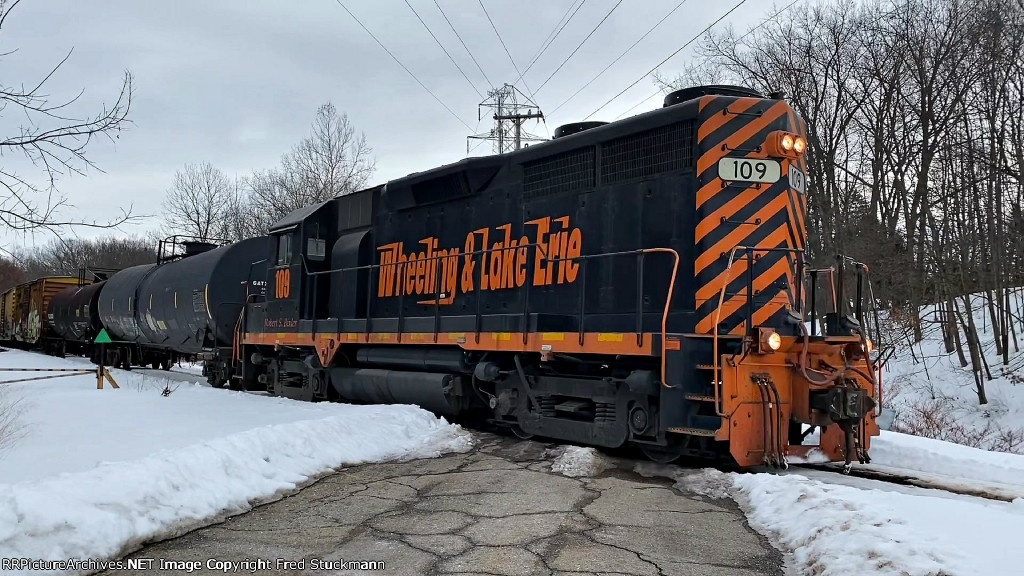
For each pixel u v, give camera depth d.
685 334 7.64
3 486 5.00
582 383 8.81
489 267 10.46
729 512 5.96
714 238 8.00
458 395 10.57
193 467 6.29
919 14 25.70
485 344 9.81
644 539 5.18
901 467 8.32
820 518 5.15
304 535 5.39
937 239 23.14
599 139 9.10
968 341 20.03
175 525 5.46
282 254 14.68
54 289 33.03
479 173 10.67
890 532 4.61
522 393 9.73
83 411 11.06
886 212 26.06
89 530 4.88
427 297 11.43
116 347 25.16
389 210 12.60
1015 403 18.62
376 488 6.88
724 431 7.07
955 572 3.90
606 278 8.87
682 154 8.30
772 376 7.42
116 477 5.58
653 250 8.05
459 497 6.43
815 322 7.88
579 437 8.78
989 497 6.45
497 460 8.23
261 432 7.63
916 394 21.27
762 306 7.93
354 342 12.35
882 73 26.86
